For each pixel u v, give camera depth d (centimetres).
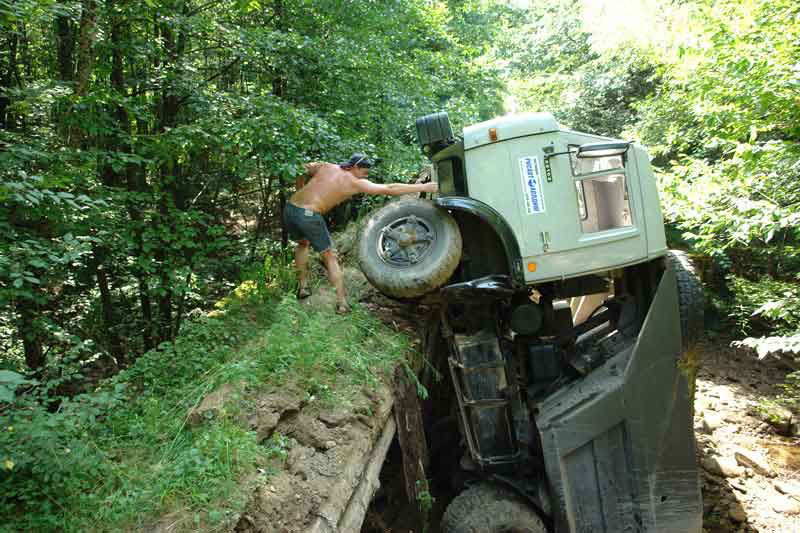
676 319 457
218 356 443
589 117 1345
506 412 456
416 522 516
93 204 447
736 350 973
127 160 559
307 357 401
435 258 440
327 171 489
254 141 632
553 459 432
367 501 352
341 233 789
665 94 905
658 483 437
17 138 490
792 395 794
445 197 445
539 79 1557
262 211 1025
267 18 882
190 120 725
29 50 710
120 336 753
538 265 438
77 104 556
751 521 556
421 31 1151
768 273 902
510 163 443
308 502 298
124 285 803
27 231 488
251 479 290
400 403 440
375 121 910
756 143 582
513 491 457
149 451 316
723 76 595
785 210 548
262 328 498
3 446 261
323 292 564
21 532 247
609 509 438
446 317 489
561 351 502
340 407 371
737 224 583
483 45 1583
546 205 439
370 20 903
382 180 906
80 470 276
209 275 772
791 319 638
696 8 753
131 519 260
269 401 353
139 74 710
